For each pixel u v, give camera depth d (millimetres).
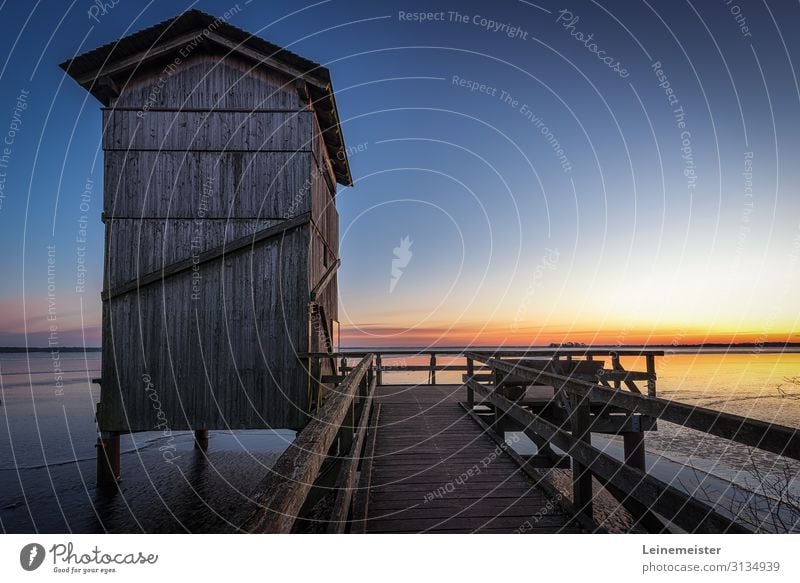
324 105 10070
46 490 10594
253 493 1377
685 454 11852
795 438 1874
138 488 10648
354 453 4000
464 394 10719
